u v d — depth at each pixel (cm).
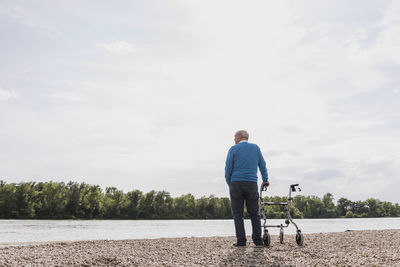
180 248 673
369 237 902
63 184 11000
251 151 696
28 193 10138
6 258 529
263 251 613
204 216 13638
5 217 9712
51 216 10388
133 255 575
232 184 693
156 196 12950
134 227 4619
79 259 529
